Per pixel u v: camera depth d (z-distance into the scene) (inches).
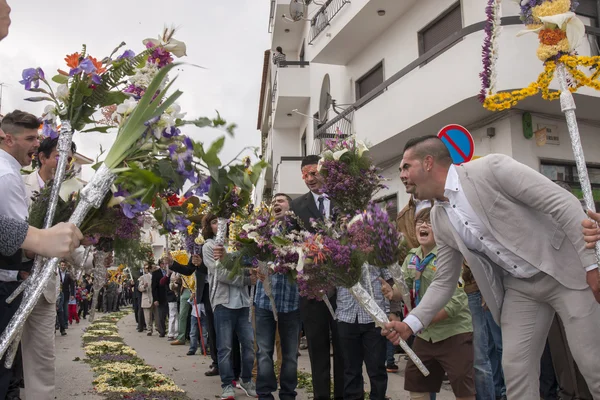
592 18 431.8
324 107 724.7
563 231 125.8
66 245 87.0
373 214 157.9
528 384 128.1
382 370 192.1
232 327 265.6
